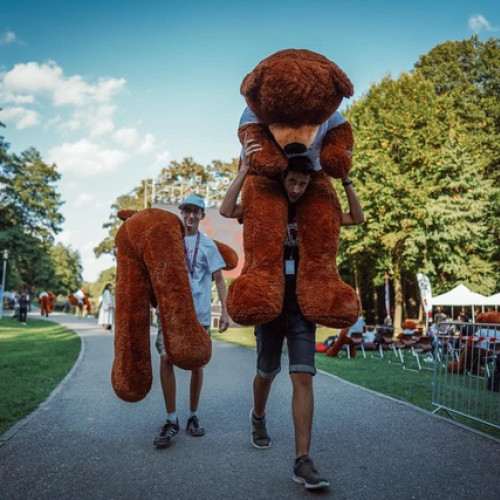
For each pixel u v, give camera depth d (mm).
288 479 3682
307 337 3809
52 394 6852
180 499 3328
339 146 3465
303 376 3721
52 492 3441
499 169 31000
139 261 4160
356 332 13781
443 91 35188
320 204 3744
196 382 4887
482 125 31594
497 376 7941
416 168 25656
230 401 6516
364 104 27656
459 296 20547
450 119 26750
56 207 55469
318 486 3375
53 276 57594
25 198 52500
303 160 3609
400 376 9594
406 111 26078
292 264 3826
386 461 4090
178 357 3930
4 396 6621
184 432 4996
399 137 25844
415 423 5320
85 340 16281
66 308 56094
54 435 4844
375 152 25484
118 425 5242
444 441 4656
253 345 15414
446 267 26078
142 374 4066
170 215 4344
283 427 5164
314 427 5168
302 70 3139
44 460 4105
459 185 25172
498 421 5812
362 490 3473
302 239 3723
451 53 36188
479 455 4246
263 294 3426
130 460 4113
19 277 49125
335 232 3738
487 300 20344
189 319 3998
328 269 3648
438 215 24500
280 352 4184
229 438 4758
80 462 4062
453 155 25062
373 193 25016
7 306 53125
